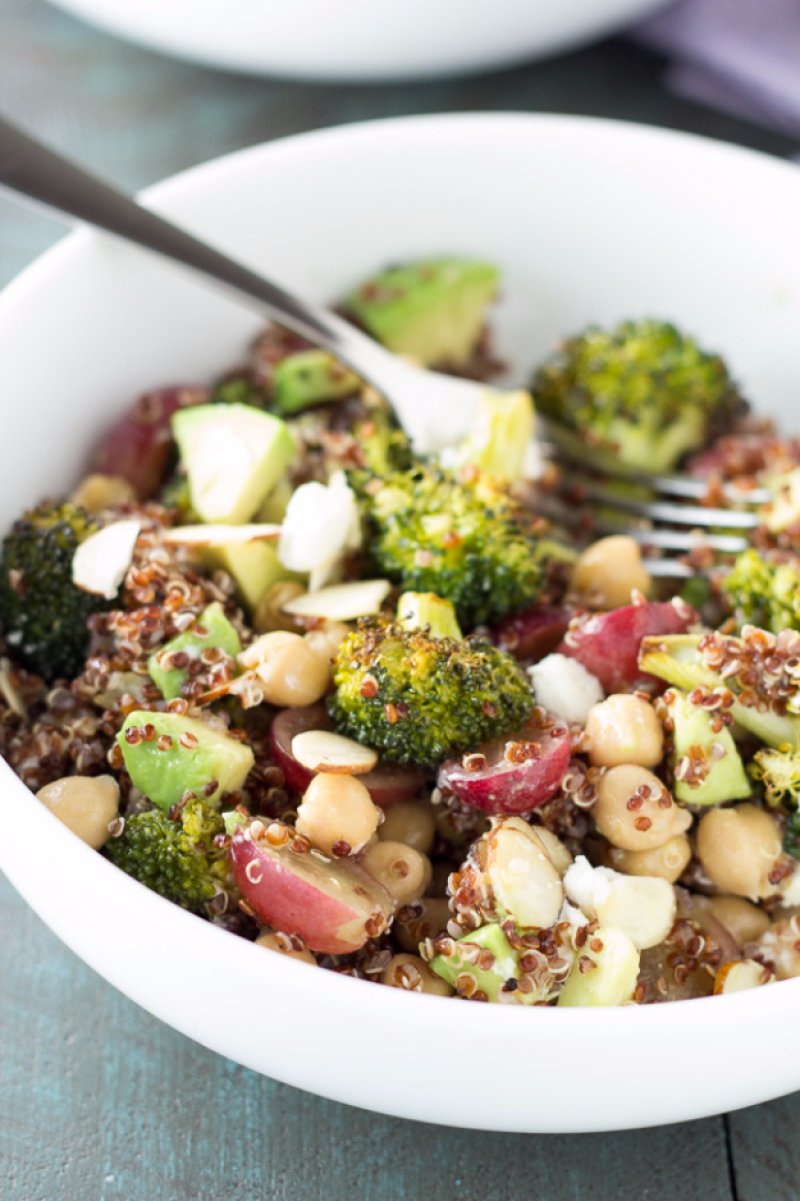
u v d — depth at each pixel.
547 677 0.29
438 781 0.28
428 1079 0.24
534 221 0.36
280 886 0.26
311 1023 0.24
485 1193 0.26
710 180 0.35
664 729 0.28
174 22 0.40
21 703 0.29
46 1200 0.26
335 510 0.30
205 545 0.30
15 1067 0.28
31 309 0.31
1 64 0.43
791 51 0.41
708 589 0.32
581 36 0.41
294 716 0.28
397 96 0.43
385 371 0.34
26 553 0.30
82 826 0.27
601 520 0.34
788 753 0.28
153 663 0.28
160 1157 0.27
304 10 0.39
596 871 0.27
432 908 0.27
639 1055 0.23
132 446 0.33
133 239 0.32
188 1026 0.25
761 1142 0.27
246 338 0.35
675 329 0.35
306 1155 0.27
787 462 0.34
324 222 0.35
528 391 0.36
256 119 0.42
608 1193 0.27
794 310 0.36
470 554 0.30
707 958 0.27
